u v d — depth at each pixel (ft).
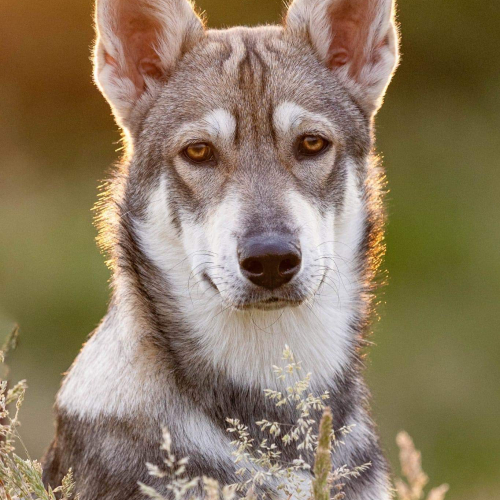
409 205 89.04
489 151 95.61
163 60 34.42
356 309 34.06
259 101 32.24
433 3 101.40
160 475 23.71
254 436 30.89
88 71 96.53
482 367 73.61
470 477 63.16
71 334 73.72
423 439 67.41
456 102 101.19
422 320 78.23
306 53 34.47
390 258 83.56
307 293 29.96
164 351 31.19
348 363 33.32
